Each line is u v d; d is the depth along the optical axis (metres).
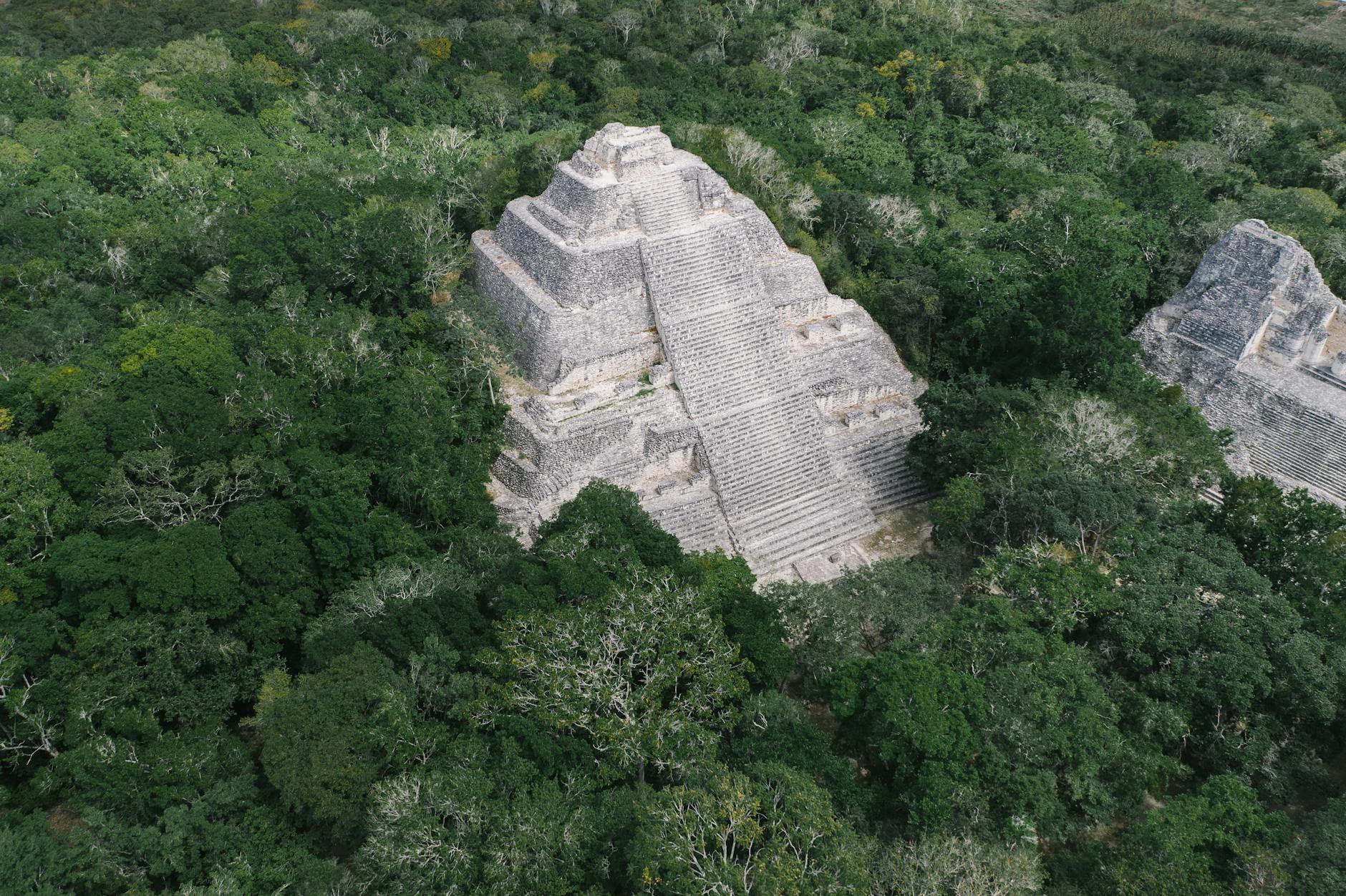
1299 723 34.69
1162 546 38.09
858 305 55.44
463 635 34.72
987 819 29.97
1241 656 33.50
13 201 62.69
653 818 27.64
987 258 57.59
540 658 32.16
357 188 57.59
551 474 44.81
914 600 37.44
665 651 32.72
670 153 50.94
